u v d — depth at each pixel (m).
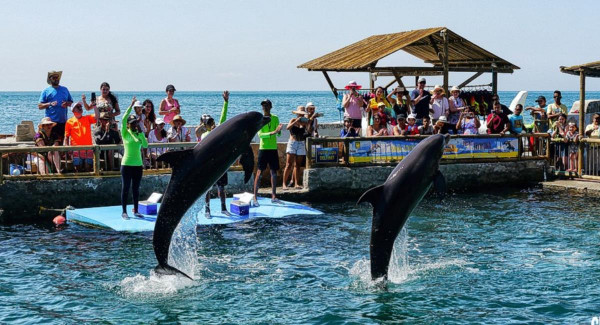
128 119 18.02
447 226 17.80
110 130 20.53
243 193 19.94
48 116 20.89
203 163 11.54
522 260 14.41
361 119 24.78
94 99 20.86
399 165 11.70
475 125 24.98
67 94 21.22
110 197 20.19
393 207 11.55
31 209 19.38
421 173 11.48
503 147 24.42
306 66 27.97
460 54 28.50
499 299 11.94
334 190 22.30
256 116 11.93
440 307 11.56
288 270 13.84
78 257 14.87
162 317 11.23
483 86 28.03
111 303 11.91
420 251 15.23
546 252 15.08
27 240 16.52
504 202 21.25
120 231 17.25
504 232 17.05
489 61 27.89
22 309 11.60
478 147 24.11
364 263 14.30
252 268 13.98
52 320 11.09
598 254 14.88
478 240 16.25
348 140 22.42
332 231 17.36
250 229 17.48
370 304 11.72
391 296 12.10
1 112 101.81
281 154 23.25
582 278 13.09
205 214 18.61
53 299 12.12
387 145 22.88
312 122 22.61
